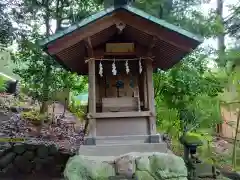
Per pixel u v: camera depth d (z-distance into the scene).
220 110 9.52
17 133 10.12
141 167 4.57
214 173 6.34
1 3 7.53
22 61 10.20
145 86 5.49
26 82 10.77
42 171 7.07
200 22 8.51
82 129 11.98
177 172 4.59
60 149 8.37
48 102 11.73
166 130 9.03
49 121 12.02
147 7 8.26
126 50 5.41
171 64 6.65
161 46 5.44
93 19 4.80
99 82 5.62
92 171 4.53
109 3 5.17
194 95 8.57
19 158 7.18
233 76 8.84
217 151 10.05
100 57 5.34
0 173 6.89
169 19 8.27
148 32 4.92
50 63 9.82
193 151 6.50
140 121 5.20
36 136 10.12
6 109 12.84
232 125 10.43
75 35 4.89
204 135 8.75
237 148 10.00
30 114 12.34
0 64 17.61
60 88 11.01
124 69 5.67
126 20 4.92
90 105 5.16
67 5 10.02
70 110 14.97
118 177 4.54
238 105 9.19
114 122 5.17
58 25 9.98
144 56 5.42
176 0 8.80
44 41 4.79
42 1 9.62
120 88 5.63
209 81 8.72
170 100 8.67
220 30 8.80
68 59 5.94
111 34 5.34
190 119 8.59
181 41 4.90
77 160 4.61
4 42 8.05
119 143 5.07
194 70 8.67
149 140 5.10
